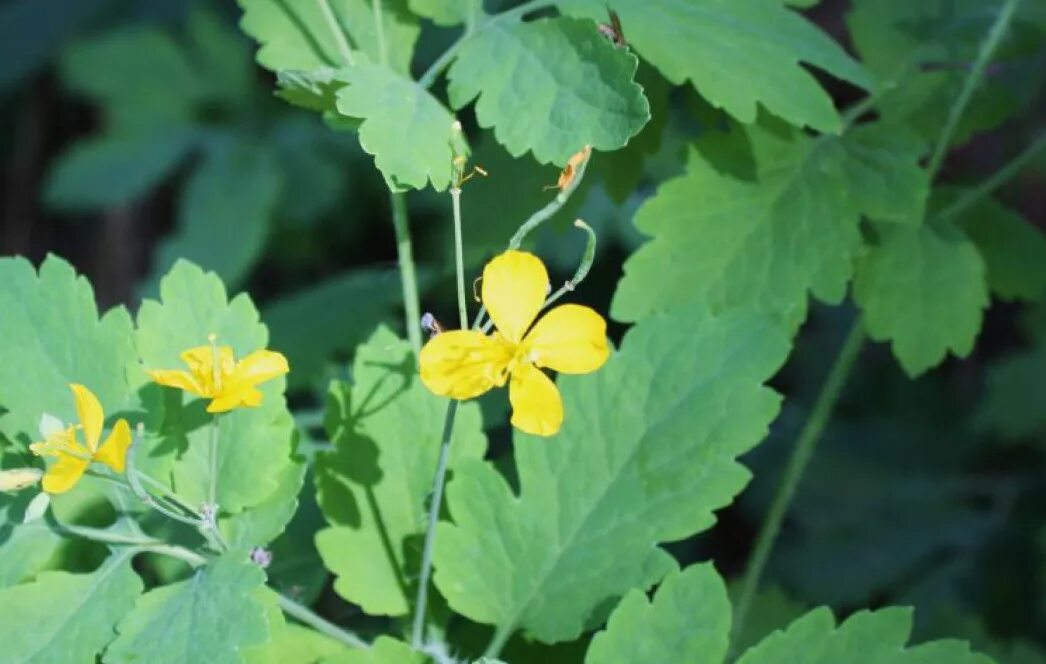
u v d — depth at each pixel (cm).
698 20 34
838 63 34
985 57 38
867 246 37
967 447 50
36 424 32
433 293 50
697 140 36
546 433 30
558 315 31
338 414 33
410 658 32
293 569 35
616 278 52
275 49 35
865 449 51
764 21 34
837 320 55
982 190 39
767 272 35
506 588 33
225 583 31
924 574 48
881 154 36
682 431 33
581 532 33
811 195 35
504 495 33
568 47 32
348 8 35
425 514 33
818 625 32
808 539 49
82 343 32
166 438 32
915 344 36
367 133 32
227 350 31
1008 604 47
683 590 32
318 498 33
